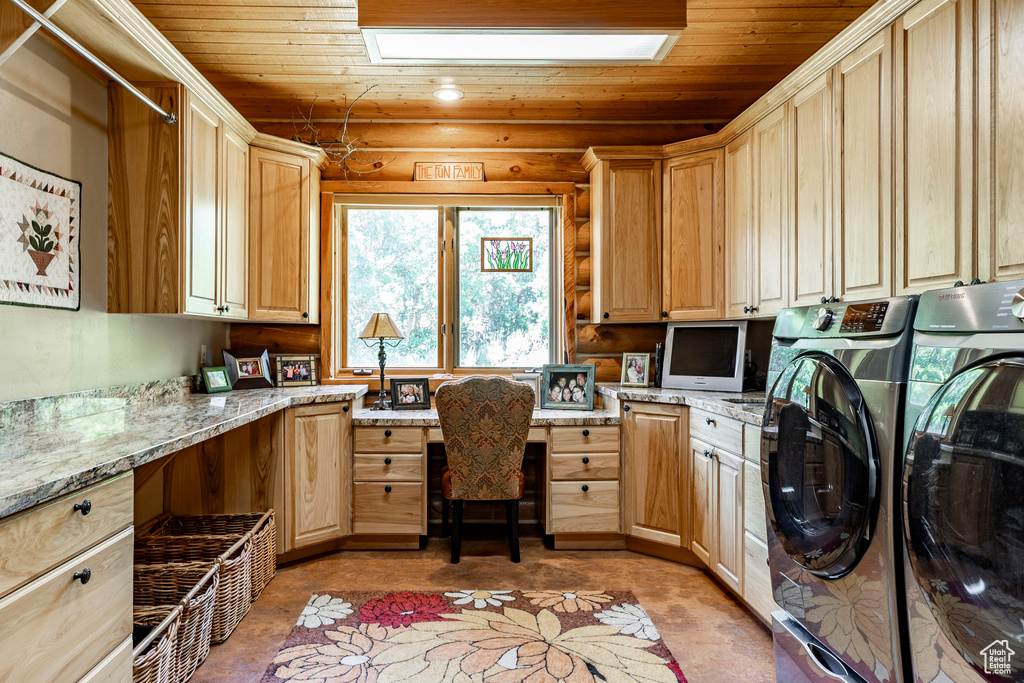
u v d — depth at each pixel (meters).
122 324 2.39
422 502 2.99
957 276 1.54
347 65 2.87
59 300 2.01
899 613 1.21
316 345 3.50
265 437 2.74
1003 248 1.39
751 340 3.31
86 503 1.19
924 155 1.67
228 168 2.75
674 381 3.24
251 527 2.58
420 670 1.86
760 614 2.08
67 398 2.00
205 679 1.80
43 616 1.07
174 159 2.33
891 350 1.27
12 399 1.79
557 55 2.42
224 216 2.71
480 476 2.76
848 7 2.40
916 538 1.13
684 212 3.19
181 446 1.59
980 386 1.00
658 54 2.43
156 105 2.21
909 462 1.15
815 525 1.48
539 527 3.46
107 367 2.29
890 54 1.82
